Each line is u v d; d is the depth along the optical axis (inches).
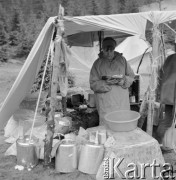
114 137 129.9
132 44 292.7
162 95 140.8
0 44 705.0
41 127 153.1
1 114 141.0
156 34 135.0
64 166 123.4
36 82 240.5
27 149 128.0
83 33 202.1
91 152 121.6
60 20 122.4
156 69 141.2
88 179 119.5
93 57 268.4
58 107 178.9
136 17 128.6
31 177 122.4
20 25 765.9
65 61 128.3
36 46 128.0
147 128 146.3
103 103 155.4
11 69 576.4
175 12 131.2
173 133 138.5
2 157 143.7
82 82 403.5
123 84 156.1
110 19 126.4
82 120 165.6
